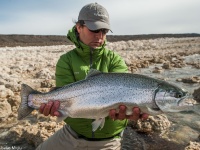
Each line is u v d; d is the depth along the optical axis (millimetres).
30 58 5168
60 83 927
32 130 1402
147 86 788
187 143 1384
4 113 1694
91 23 873
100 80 815
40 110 839
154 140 1420
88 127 902
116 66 937
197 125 1615
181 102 781
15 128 1457
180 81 2992
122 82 801
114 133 919
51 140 998
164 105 781
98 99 810
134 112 787
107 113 816
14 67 3639
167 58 5277
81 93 823
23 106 851
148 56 5621
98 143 916
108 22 898
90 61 927
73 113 834
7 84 2322
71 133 935
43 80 2818
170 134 1488
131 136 1445
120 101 794
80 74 915
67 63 933
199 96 2098
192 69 3920
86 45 902
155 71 3662
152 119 1522
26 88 852
